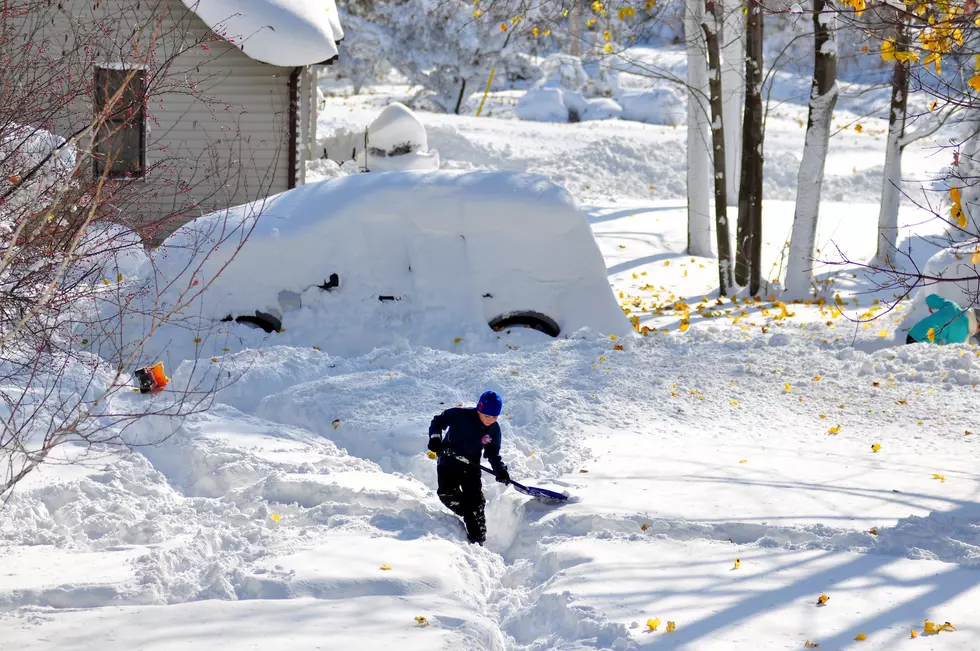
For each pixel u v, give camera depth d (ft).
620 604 47.75
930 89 65.62
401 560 53.36
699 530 58.39
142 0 146.41
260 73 173.78
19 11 66.39
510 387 87.81
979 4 59.98
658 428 81.10
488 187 111.04
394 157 245.24
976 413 86.94
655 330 122.21
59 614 45.44
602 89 403.54
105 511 60.03
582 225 112.06
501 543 64.34
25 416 70.13
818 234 198.49
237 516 60.85
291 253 106.83
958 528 58.65
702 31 165.78
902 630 44.93
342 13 372.58
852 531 57.26
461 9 343.05
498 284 109.40
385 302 107.55
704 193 187.11
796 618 46.19
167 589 49.19
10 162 59.52
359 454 76.18
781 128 352.90
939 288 117.70
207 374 87.97
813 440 79.41
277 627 44.65
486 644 45.24
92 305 89.61
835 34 147.74
